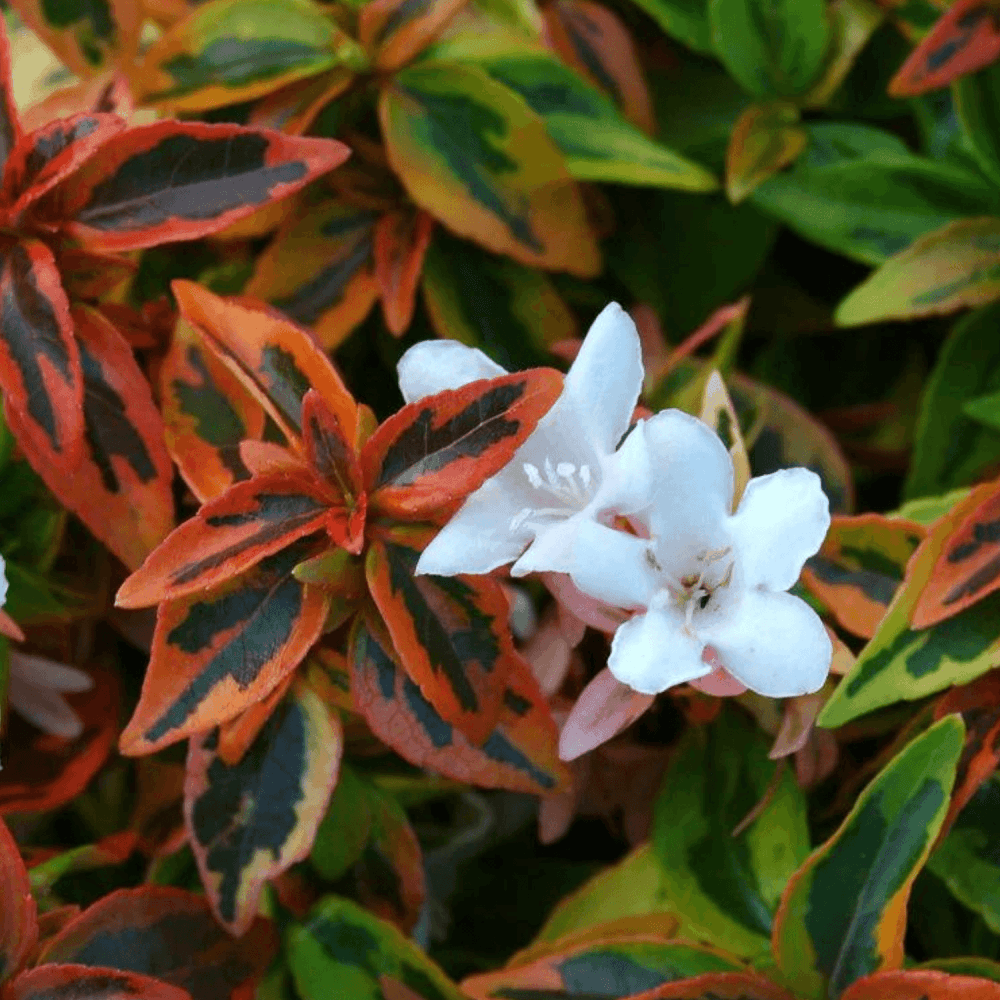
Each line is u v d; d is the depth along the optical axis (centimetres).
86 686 35
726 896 34
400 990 33
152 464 33
